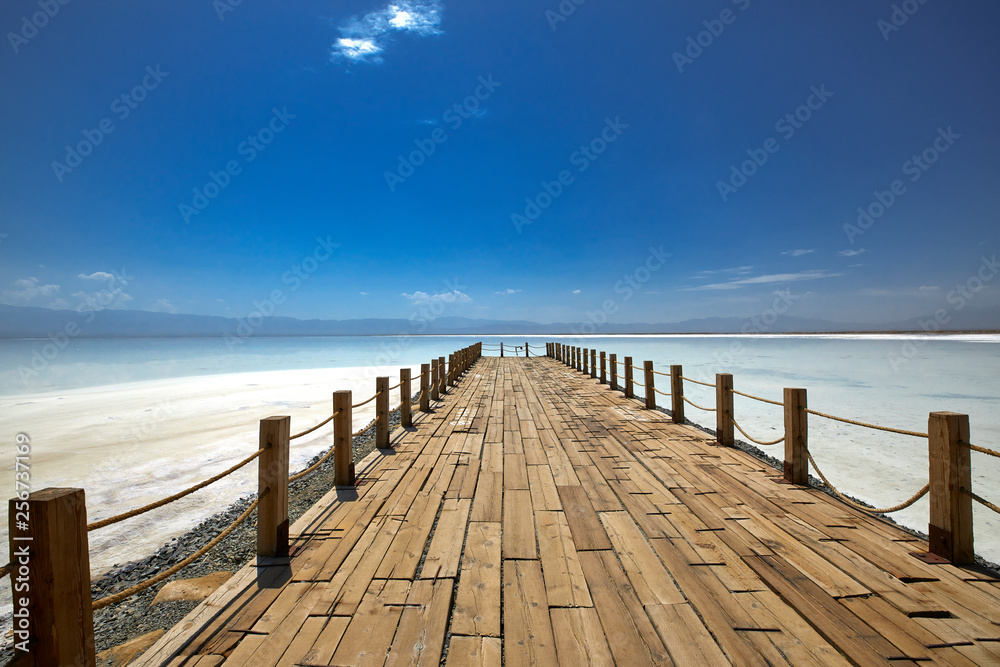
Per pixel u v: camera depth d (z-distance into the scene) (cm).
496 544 323
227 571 354
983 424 896
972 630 223
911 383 1501
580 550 313
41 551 161
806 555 301
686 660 205
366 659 207
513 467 509
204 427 907
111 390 1526
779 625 229
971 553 285
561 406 915
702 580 272
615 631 225
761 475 473
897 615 235
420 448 594
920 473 629
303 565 293
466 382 1356
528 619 236
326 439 814
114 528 458
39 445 772
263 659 207
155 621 288
